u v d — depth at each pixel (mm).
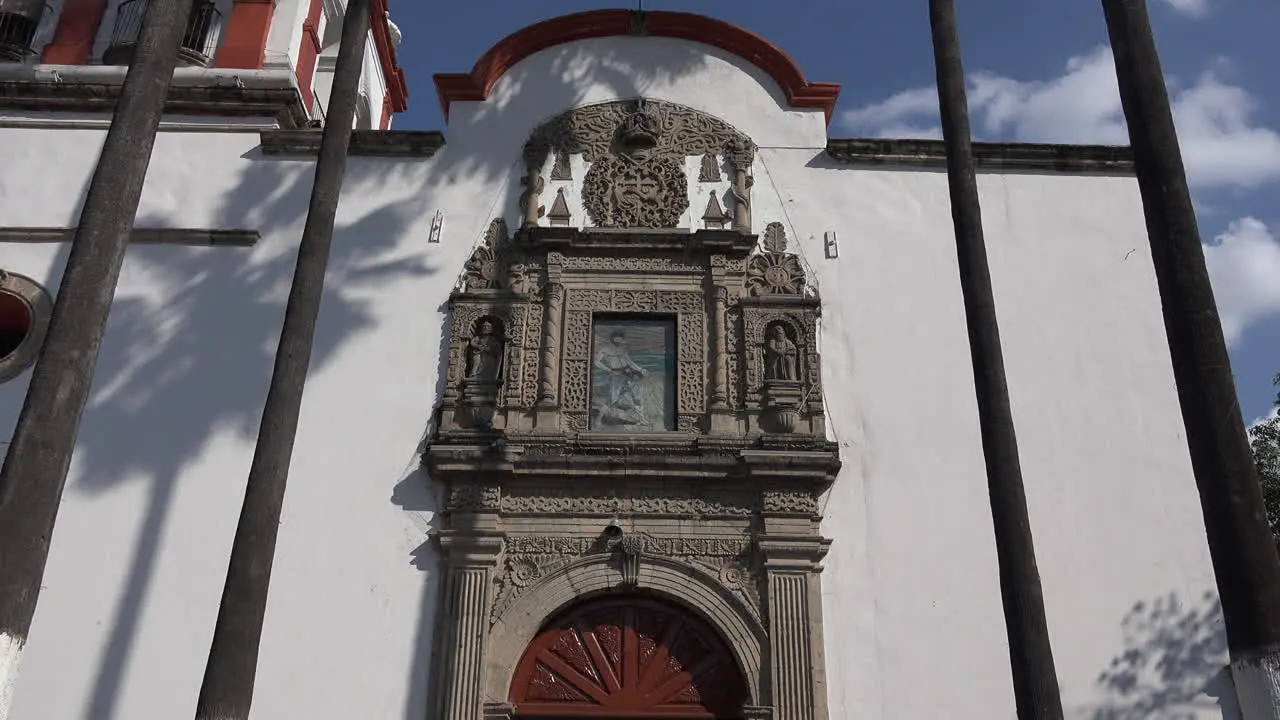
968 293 11148
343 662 11609
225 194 14383
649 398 13141
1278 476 19812
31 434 8203
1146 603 11922
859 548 12141
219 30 16422
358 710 11391
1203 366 7953
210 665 9305
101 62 15805
